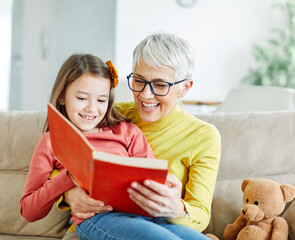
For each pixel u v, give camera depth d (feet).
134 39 18.39
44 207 3.84
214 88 18.80
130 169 2.93
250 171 5.03
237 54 18.62
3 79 17.29
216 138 4.36
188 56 4.17
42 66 17.52
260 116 5.27
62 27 17.72
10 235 5.00
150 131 4.55
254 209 4.20
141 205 3.30
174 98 4.25
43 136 4.29
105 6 18.07
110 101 4.56
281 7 17.85
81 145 3.06
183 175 4.35
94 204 3.43
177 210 3.53
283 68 17.17
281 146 5.07
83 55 4.35
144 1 18.24
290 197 4.30
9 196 5.06
